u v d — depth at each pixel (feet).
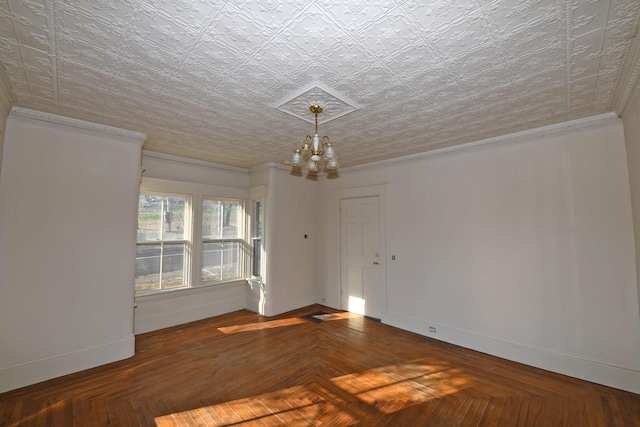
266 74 6.34
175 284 13.67
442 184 12.18
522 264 10.02
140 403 7.47
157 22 4.74
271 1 4.31
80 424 6.65
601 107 8.05
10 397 7.67
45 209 8.71
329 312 15.51
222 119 9.00
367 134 10.33
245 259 16.37
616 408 7.27
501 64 5.95
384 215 14.21
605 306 8.49
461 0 4.26
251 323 13.70
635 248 8.04
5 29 4.88
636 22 4.69
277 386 8.30
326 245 16.89
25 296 8.34
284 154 13.38
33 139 8.56
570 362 8.95
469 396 7.82
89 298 9.37
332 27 4.84
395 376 8.89
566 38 5.12
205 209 14.97
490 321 10.65
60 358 8.78
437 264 12.19
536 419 6.88
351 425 6.66
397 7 4.41
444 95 7.32
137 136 10.30
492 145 10.77
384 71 6.19
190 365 9.51
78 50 5.51
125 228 10.15
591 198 8.80
